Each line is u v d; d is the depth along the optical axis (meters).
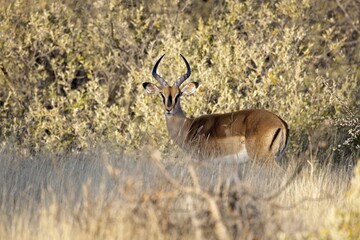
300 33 50.88
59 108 51.28
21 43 54.03
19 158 36.41
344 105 45.41
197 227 21.41
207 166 32.78
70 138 49.47
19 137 49.69
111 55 55.88
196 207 22.31
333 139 45.75
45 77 53.47
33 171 32.12
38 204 26.70
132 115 53.31
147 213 22.44
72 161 35.28
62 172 30.75
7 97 52.78
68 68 54.28
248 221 22.16
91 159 35.84
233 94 48.72
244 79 49.38
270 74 47.69
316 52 58.66
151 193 23.22
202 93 47.09
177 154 41.31
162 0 58.34
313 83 48.47
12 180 30.38
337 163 43.09
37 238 22.69
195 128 41.31
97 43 55.81
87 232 22.06
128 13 58.47
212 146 40.53
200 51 52.44
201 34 52.34
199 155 40.44
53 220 22.92
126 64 55.69
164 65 50.12
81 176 31.02
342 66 58.03
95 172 31.58
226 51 49.50
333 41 62.41
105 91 51.41
